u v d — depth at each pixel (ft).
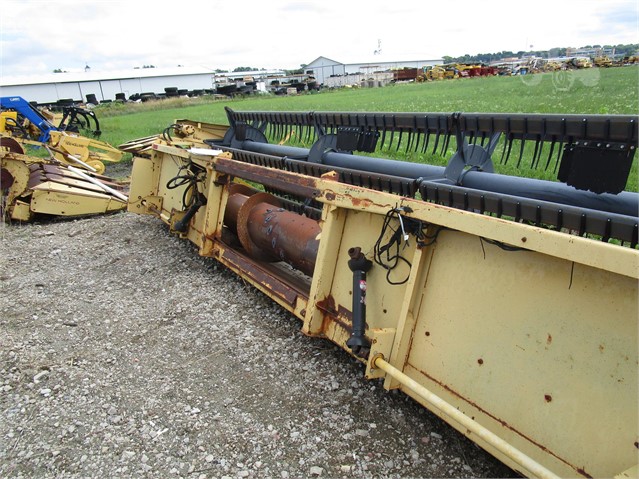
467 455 10.01
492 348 9.20
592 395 7.82
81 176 31.30
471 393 9.51
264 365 13.21
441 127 14.61
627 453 7.39
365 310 11.37
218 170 17.65
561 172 11.92
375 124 16.62
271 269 16.74
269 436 10.66
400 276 11.10
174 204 21.99
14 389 12.53
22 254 22.57
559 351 8.24
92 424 11.21
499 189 13.05
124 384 12.62
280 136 22.27
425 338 10.44
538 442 8.43
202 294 17.51
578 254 7.34
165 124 70.59
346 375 12.60
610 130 10.82
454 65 176.04
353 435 10.61
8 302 17.54
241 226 17.12
